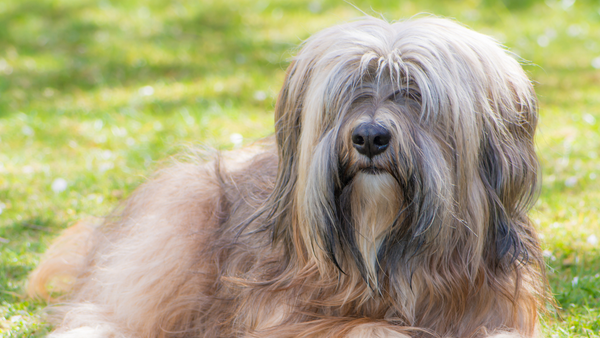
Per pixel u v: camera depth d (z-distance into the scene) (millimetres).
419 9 17812
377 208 3869
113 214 5734
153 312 4797
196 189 5043
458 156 3699
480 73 3793
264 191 4594
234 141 8461
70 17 17734
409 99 3756
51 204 7312
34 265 5988
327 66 3816
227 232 4703
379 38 3889
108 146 9312
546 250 5727
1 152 9062
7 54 14820
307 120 3797
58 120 10430
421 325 4066
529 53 14031
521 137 4016
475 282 3953
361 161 3701
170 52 14805
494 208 3895
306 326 3977
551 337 4520
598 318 4754
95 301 5207
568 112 10148
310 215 3840
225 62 14000
